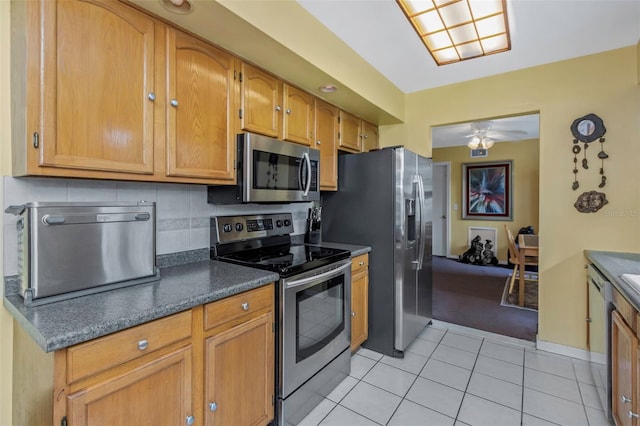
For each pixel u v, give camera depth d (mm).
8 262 1245
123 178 1345
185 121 1570
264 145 1944
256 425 1571
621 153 2404
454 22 2039
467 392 2068
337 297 2154
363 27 2094
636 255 2281
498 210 6328
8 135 1229
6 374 1247
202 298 1295
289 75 2119
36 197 1329
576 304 2541
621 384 1521
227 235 2082
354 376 2268
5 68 1210
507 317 3387
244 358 1508
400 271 2529
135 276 1433
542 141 2658
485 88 2896
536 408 1899
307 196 2314
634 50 2352
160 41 1462
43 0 1108
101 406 1006
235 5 1438
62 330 939
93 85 1234
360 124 3121
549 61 2600
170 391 1203
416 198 2750
